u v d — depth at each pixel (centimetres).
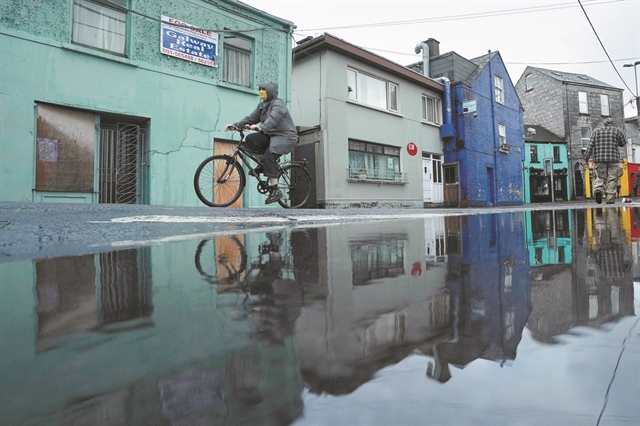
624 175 3056
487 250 131
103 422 25
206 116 916
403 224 294
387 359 36
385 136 1330
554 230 224
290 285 74
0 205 409
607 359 35
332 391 29
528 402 27
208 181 539
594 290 66
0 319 53
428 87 1538
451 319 49
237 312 54
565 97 2717
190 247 151
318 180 1145
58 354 38
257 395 29
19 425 25
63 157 735
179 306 58
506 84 2006
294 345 40
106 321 51
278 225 285
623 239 165
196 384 31
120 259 118
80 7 756
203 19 917
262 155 527
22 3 685
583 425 24
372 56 1254
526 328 45
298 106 1214
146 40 829
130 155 839
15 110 677
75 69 739
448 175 1642
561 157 2672
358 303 59
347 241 169
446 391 29
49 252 139
